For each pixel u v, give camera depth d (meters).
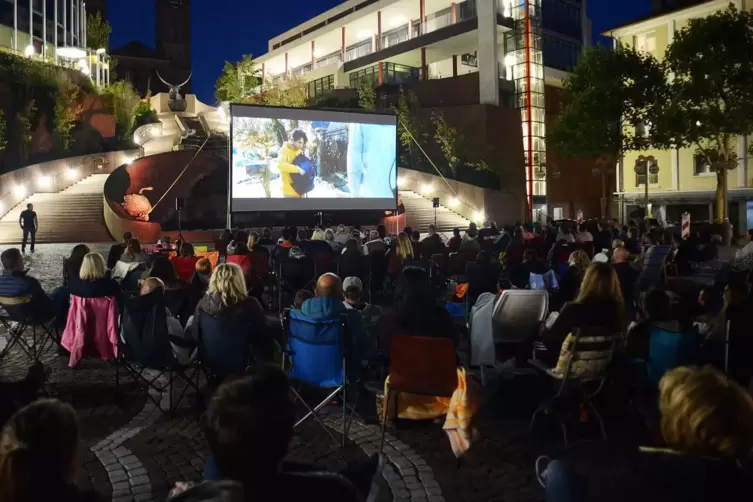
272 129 27.16
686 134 28.94
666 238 15.27
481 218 37.81
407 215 36.22
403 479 4.54
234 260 10.32
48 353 8.36
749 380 5.35
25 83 34.53
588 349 4.84
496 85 43.09
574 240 16.42
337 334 5.05
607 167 35.59
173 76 78.00
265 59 68.62
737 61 27.36
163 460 4.92
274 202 27.34
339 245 14.66
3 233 27.17
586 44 48.97
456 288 9.62
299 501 1.81
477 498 4.24
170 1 77.88
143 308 5.66
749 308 5.38
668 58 29.53
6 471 1.66
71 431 1.78
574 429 5.32
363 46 56.66
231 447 1.75
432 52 49.50
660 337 5.16
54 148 36.09
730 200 35.75
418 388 4.61
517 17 44.31
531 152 43.72
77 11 47.91
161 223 32.44
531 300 6.30
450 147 41.41
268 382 1.86
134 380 6.99
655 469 1.75
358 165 29.27
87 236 28.83
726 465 1.72
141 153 39.12
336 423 5.75
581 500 1.79
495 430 5.51
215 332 5.30
